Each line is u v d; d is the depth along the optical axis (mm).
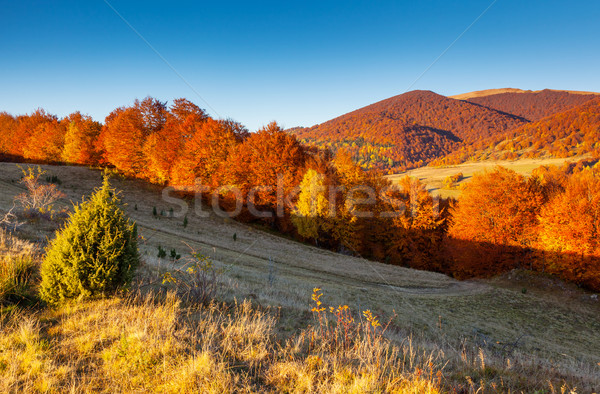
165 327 4949
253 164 36562
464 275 33219
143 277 8633
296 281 17562
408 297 19453
